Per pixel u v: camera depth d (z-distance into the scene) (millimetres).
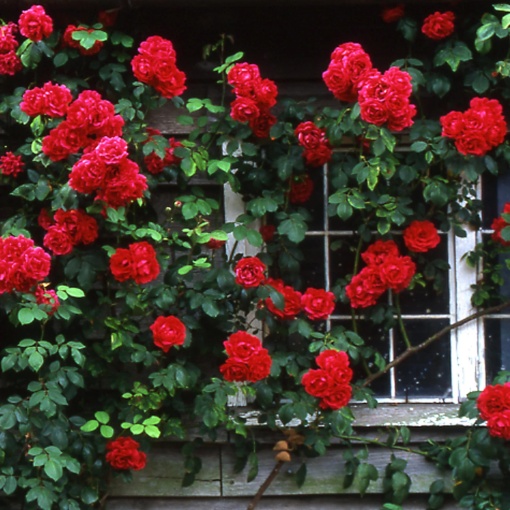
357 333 6102
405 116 5371
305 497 6098
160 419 5691
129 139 5648
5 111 5750
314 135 5723
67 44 5848
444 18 5660
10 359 5242
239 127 5824
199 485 6066
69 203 5402
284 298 5648
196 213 5629
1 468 5418
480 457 5719
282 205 5930
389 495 5969
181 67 6043
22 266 4996
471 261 6004
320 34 6031
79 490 5758
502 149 5770
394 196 5879
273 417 5883
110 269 5734
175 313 5812
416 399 6074
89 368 5793
